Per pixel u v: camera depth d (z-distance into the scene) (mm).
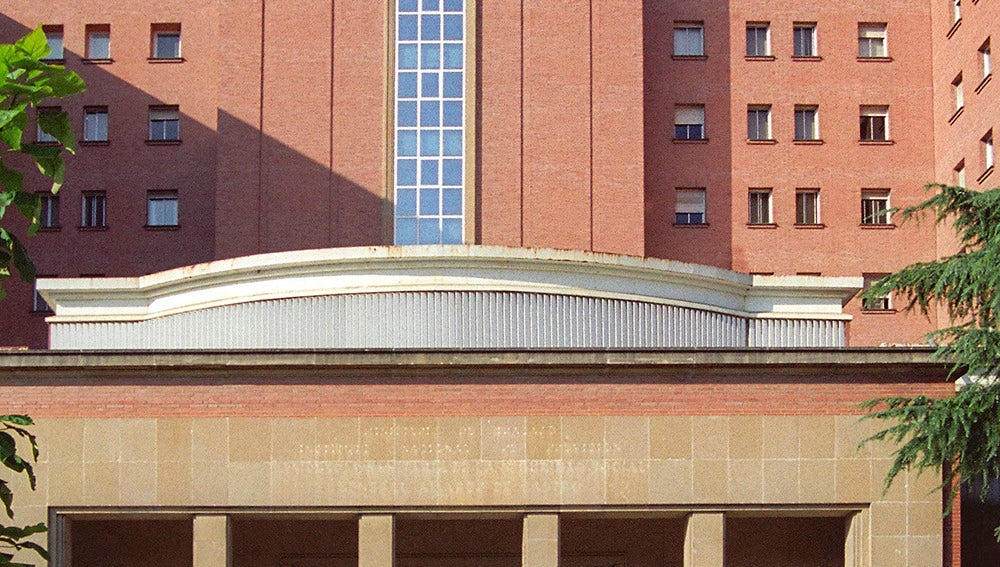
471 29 48375
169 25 52750
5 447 16500
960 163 50750
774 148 53250
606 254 32594
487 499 27078
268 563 29719
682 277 33188
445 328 31719
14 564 17438
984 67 48875
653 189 52688
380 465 27109
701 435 27375
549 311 32125
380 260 31875
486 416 27266
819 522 29969
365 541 27078
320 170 47906
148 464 27094
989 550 34656
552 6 48750
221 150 48125
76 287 33531
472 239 47438
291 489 27047
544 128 48250
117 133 52188
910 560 27453
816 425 27547
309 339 31859
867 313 52531
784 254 52844
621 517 27594
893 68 53844
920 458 26953
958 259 26609
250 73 48438
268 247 47688
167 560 29391
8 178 16422
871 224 53250
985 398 25250
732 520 29875
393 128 47969
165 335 32781
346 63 48344
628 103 48594
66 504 26984
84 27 52594
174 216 52125
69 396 27250
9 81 15969
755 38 54000
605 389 27375
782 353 27500
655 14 53469
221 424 27172
